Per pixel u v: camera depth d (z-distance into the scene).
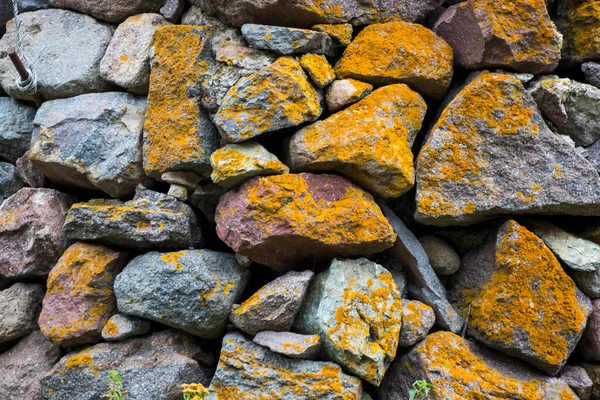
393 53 1.33
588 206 1.28
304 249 1.26
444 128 1.30
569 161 1.29
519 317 1.25
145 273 1.28
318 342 1.20
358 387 1.20
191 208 1.36
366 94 1.32
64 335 1.30
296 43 1.30
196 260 1.28
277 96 1.25
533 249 1.27
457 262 1.37
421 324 1.29
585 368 1.33
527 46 1.32
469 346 1.29
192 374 1.28
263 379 1.20
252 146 1.28
